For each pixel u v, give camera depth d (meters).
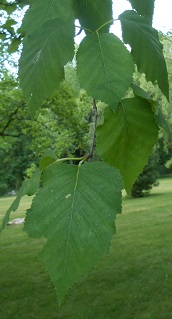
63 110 2.83
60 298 0.17
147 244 2.95
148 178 6.61
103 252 0.18
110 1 0.26
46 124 3.05
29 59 0.23
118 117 0.26
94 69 0.20
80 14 0.25
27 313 1.86
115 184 0.20
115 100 0.20
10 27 1.10
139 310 1.75
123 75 0.20
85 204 0.19
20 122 2.91
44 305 1.92
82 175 0.20
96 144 0.26
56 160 0.23
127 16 0.24
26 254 3.03
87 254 0.18
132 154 0.26
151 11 0.28
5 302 2.02
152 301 1.83
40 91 0.22
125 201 6.22
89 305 1.86
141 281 2.12
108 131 0.26
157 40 0.25
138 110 0.26
